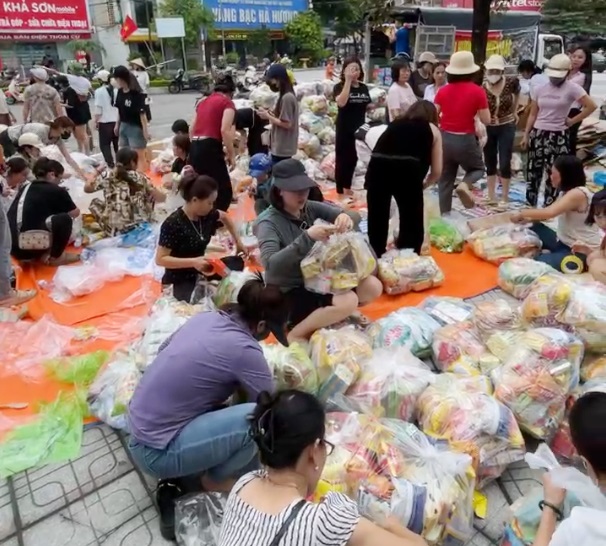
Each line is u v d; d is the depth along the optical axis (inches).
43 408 119.9
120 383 115.2
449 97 214.2
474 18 285.1
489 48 594.2
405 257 172.4
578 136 307.4
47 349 141.0
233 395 96.2
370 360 111.6
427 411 101.3
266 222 134.0
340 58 1073.5
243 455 88.4
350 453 88.6
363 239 136.3
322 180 293.1
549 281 126.6
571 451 102.2
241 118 285.3
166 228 146.5
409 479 85.3
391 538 56.6
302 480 61.3
